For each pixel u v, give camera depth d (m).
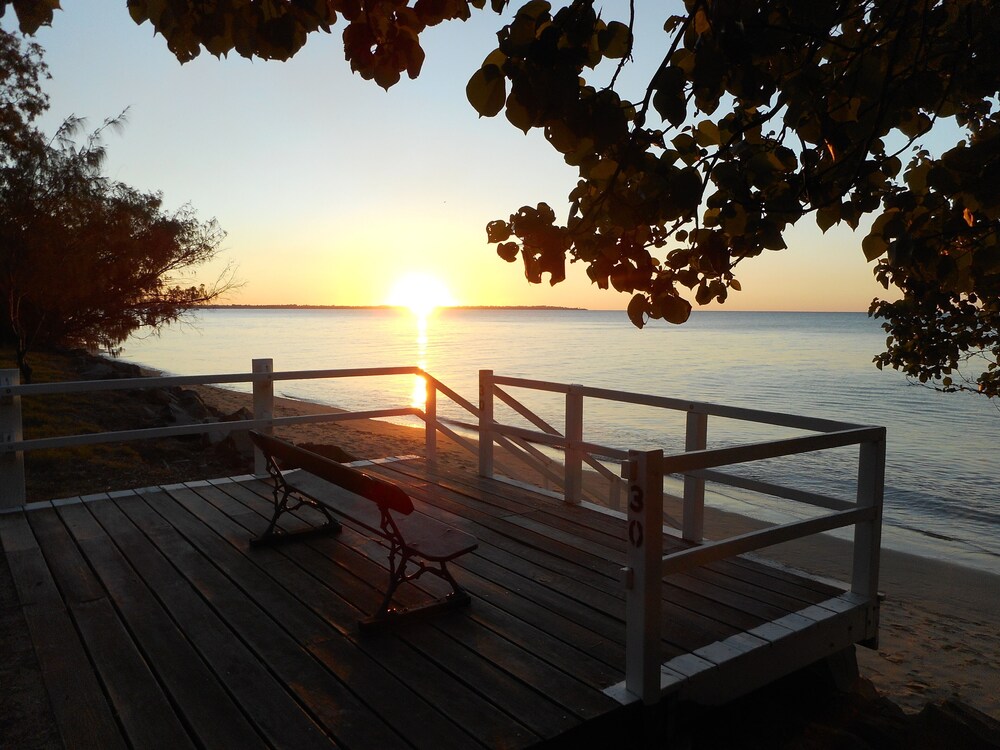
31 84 15.60
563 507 5.78
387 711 2.87
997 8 2.13
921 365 5.94
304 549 4.79
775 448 3.39
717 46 2.16
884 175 2.53
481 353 60.19
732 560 4.73
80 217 15.56
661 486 2.98
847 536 11.20
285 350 65.19
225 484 6.48
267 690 3.04
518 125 2.19
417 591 4.08
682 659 3.32
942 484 15.50
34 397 14.18
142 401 15.84
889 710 4.23
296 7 2.38
